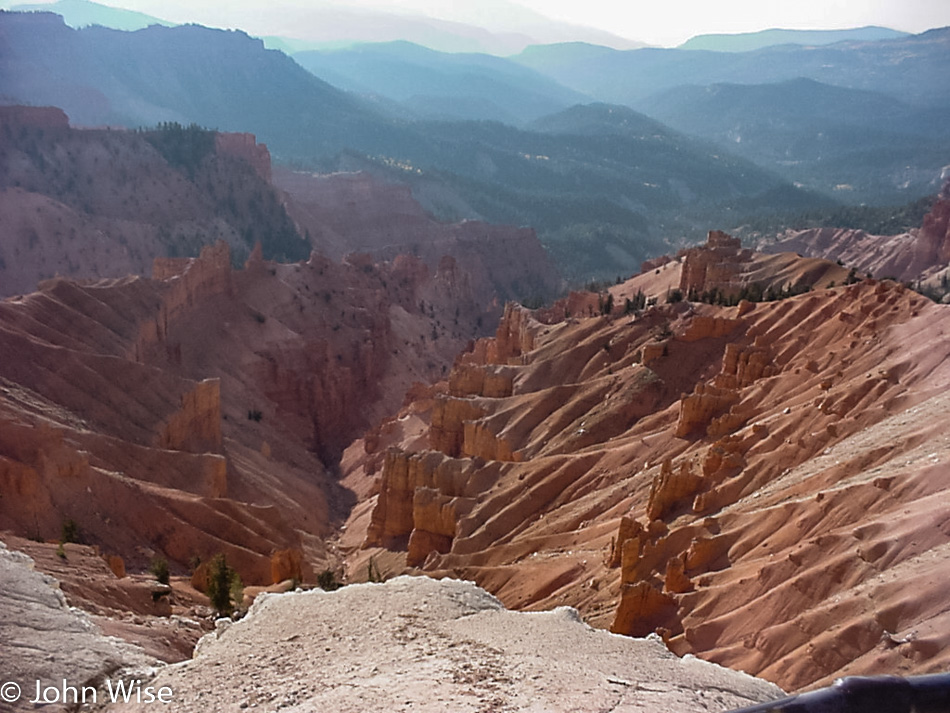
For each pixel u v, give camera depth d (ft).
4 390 254.27
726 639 128.06
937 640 97.04
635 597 146.82
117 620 94.89
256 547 227.40
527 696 56.59
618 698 57.31
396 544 299.58
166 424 307.99
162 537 209.56
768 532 152.35
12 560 87.40
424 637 72.90
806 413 212.02
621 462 270.26
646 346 342.44
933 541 115.44
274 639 73.26
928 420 163.12
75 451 208.03
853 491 141.69
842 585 119.96
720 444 217.77
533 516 264.93
